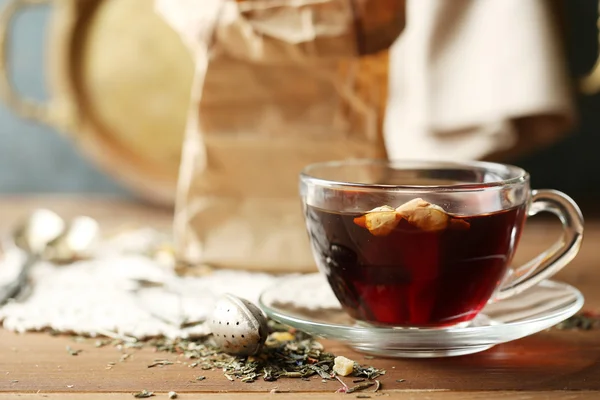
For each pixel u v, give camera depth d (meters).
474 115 0.84
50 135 1.12
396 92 0.88
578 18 1.02
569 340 0.61
